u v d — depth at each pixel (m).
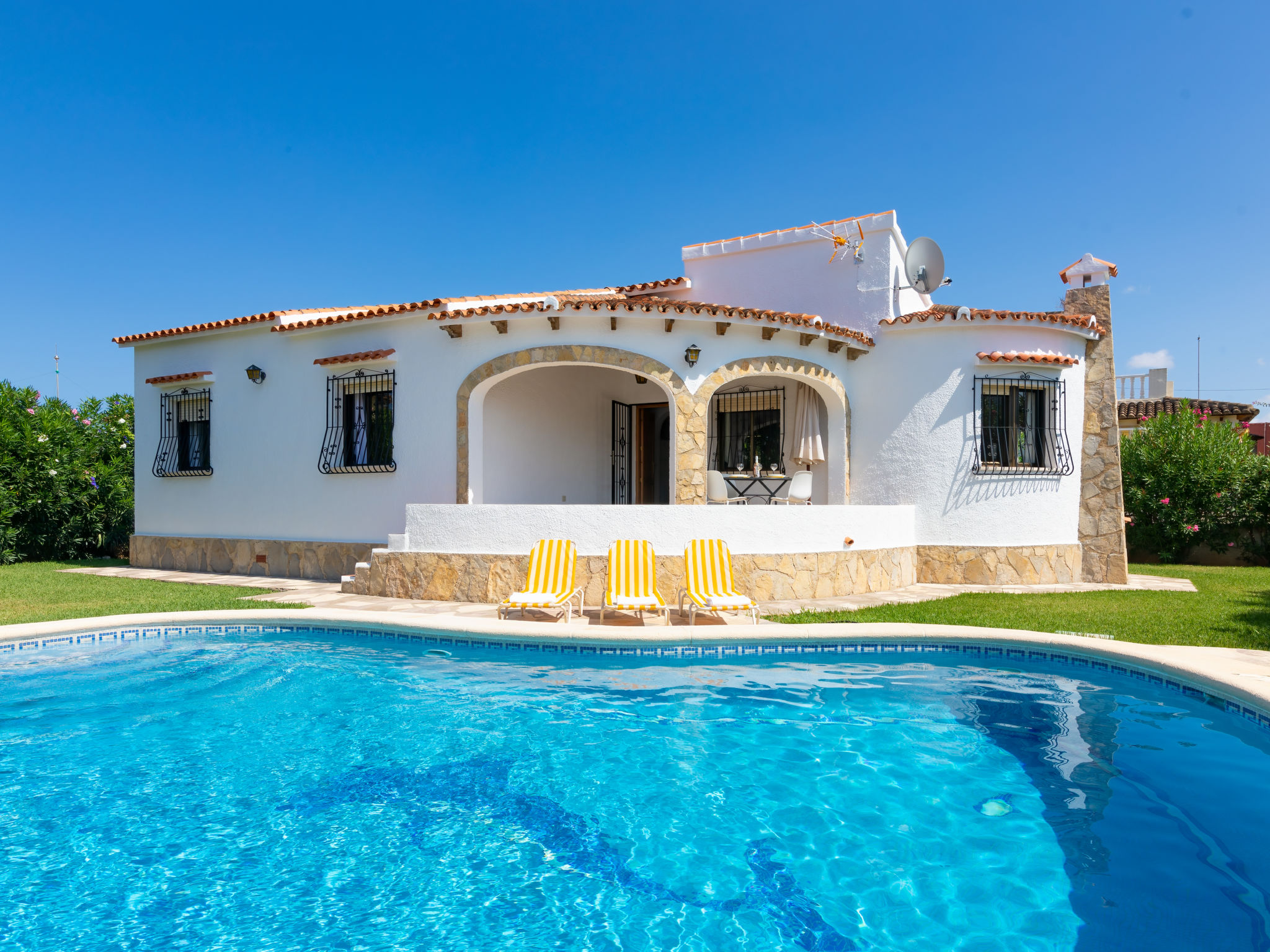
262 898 3.51
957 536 13.17
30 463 17.33
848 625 8.02
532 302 11.61
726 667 7.64
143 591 11.59
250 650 8.28
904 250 15.03
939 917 3.32
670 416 12.28
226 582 12.93
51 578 13.58
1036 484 13.33
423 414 12.62
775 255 15.05
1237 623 8.66
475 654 8.14
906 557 12.79
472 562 10.54
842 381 13.70
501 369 12.07
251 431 14.34
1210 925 3.21
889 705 6.43
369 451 13.29
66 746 5.57
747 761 5.26
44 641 8.10
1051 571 13.30
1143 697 6.54
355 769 5.16
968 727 5.88
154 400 15.60
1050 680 7.05
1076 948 3.04
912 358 13.52
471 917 3.37
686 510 10.33
